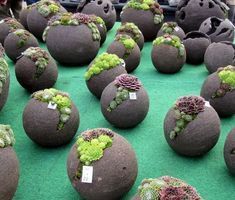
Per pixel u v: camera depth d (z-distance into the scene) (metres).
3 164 2.04
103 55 3.42
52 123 2.65
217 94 3.08
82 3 5.18
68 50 4.04
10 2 5.97
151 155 2.74
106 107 2.95
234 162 2.41
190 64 4.38
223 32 4.51
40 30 4.84
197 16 4.94
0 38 4.55
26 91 3.68
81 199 2.31
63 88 3.73
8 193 2.06
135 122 2.98
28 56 3.48
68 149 2.79
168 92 3.68
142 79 3.95
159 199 1.74
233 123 3.17
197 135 2.54
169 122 2.63
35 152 2.76
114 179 2.10
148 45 4.97
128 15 4.86
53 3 4.88
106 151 2.13
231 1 6.24
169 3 6.15
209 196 2.35
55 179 2.49
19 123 3.14
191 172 2.56
